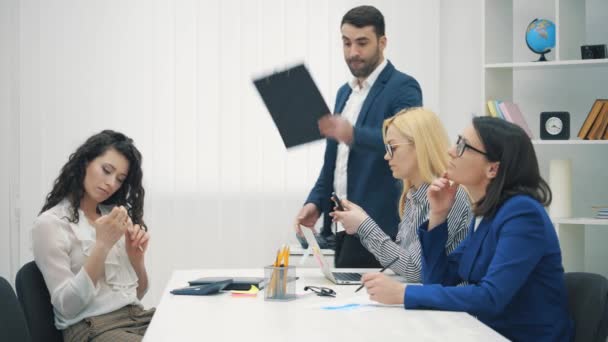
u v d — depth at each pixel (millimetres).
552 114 4262
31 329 2365
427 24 4809
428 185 2658
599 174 4594
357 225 2633
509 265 2014
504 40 4504
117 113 4797
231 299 2219
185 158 4828
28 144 4770
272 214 4828
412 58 4816
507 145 2148
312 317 1909
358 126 3387
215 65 4828
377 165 3221
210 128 4828
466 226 2510
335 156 3475
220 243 4844
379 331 1726
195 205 4836
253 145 4828
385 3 4809
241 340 1631
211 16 4820
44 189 4773
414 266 2529
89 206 2676
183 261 4836
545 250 2057
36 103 4762
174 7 4812
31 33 4762
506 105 4324
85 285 2387
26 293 2383
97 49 4785
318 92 2945
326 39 4812
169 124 4820
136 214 2801
